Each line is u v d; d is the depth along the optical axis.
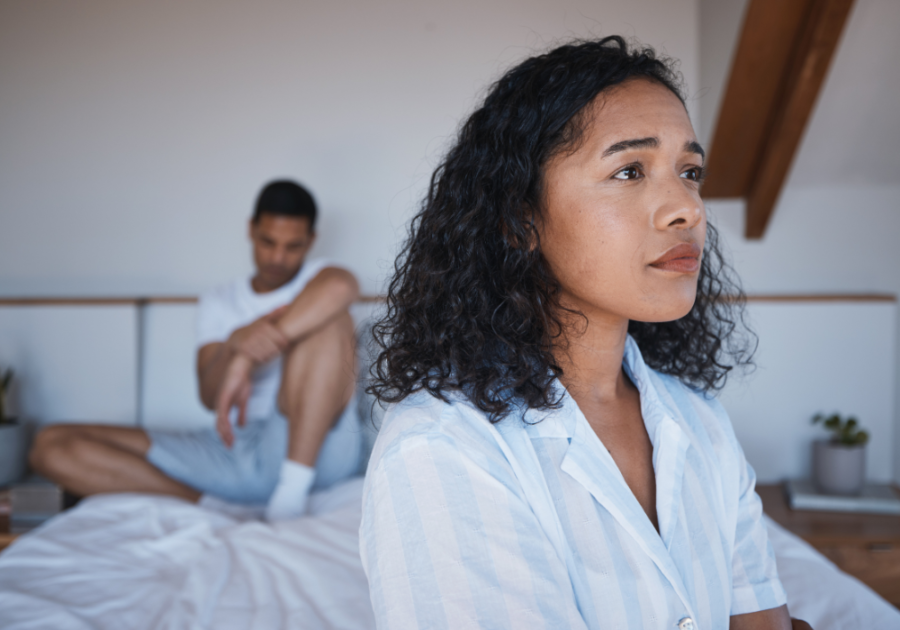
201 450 1.94
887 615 1.10
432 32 2.37
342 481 1.94
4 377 2.23
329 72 2.38
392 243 2.41
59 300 2.27
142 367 2.32
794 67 1.94
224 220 2.41
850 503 2.00
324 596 1.15
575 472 0.54
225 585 1.19
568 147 0.56
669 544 0.57
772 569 0.69
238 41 2.38
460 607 0.46
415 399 0.56
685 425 0.67
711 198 2.36
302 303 1.85
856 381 2.26
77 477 1.84
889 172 2.29
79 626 1.07
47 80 2.38
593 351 0.62
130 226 2.41
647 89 0.56
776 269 2.38
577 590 0.51
